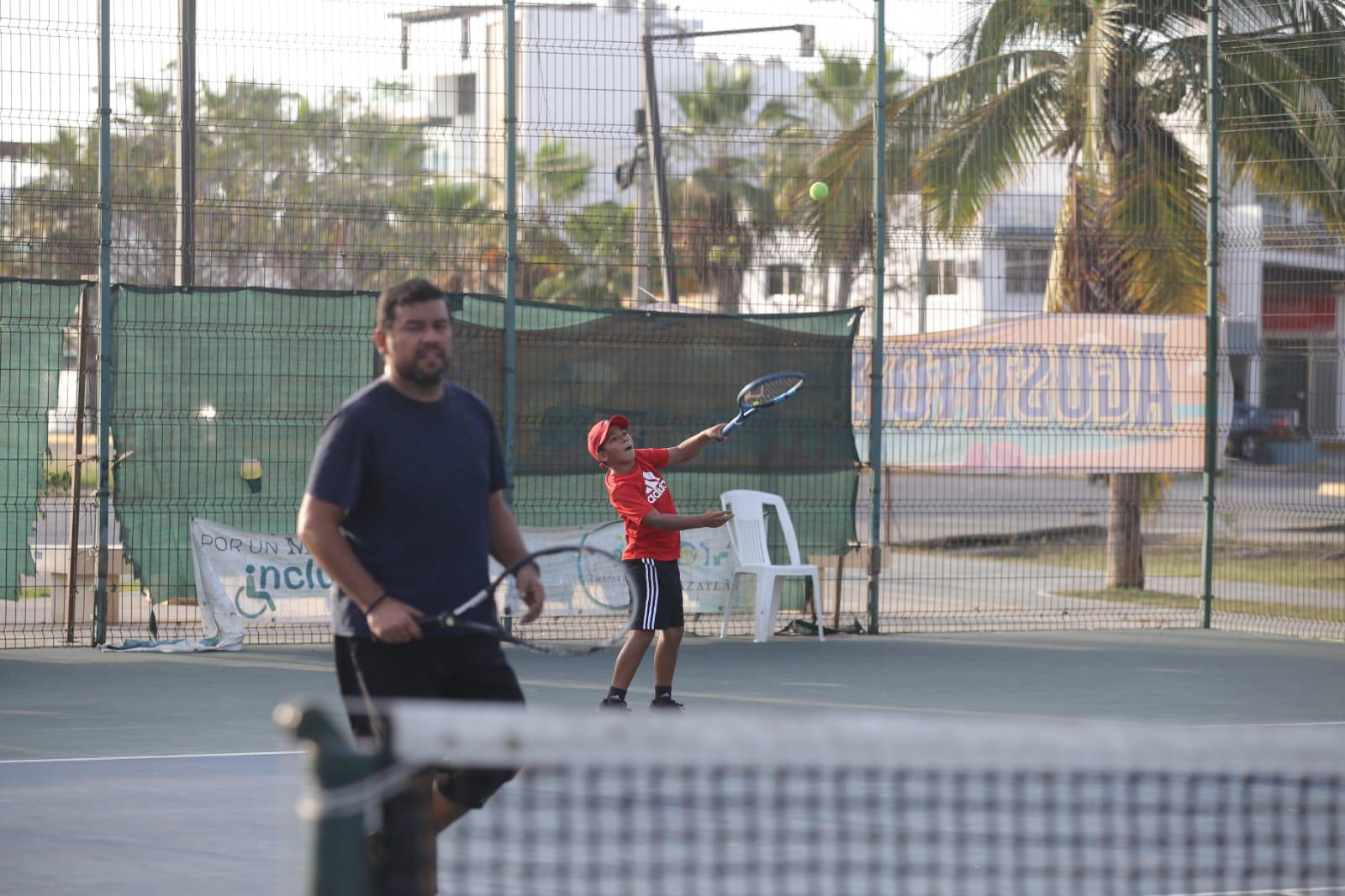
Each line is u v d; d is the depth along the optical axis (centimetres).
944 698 2127
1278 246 3052
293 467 2611
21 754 1664
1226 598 3397
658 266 2881
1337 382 3011
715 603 2784
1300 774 1184
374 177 2652
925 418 2884
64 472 2784
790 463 2836
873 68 3319
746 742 707
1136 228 3409
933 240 2955
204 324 2556
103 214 2506
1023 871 1093
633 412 2759
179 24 2544
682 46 2784
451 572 966
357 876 575
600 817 1297
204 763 1616
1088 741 752
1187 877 1120
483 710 711
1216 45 3011
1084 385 2962
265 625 2597
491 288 2892
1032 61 3488
